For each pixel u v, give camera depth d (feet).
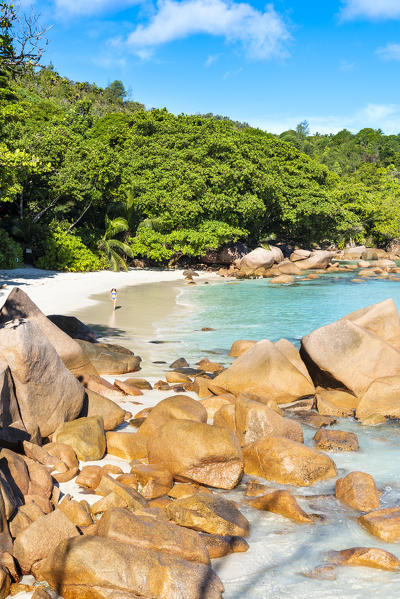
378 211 249.34
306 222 201.36
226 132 197.47
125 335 61.67
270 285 130.41
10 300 35.70
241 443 27.25
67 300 89.04
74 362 37.40
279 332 66.13
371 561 17.88
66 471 23.18
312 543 19.29
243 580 16.93
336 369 37.01
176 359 50.11
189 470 23.71
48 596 15.28
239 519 20.08
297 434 27.96
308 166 233.35
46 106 260.83
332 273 169.68
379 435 31.19
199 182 163.73
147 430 27.99
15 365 25.30
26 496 19.49
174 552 16.83
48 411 26.53
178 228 167.84
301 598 16.08
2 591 15.31
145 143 188.65
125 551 15.92
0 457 20.29
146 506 20.80
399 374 36.50
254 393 36.37
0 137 136.77
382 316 40.68
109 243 154.61
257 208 169.89
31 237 139.64
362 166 441.68
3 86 190.80
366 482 23.02
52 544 16.92
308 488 23.90
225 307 89.20
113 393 36.50
